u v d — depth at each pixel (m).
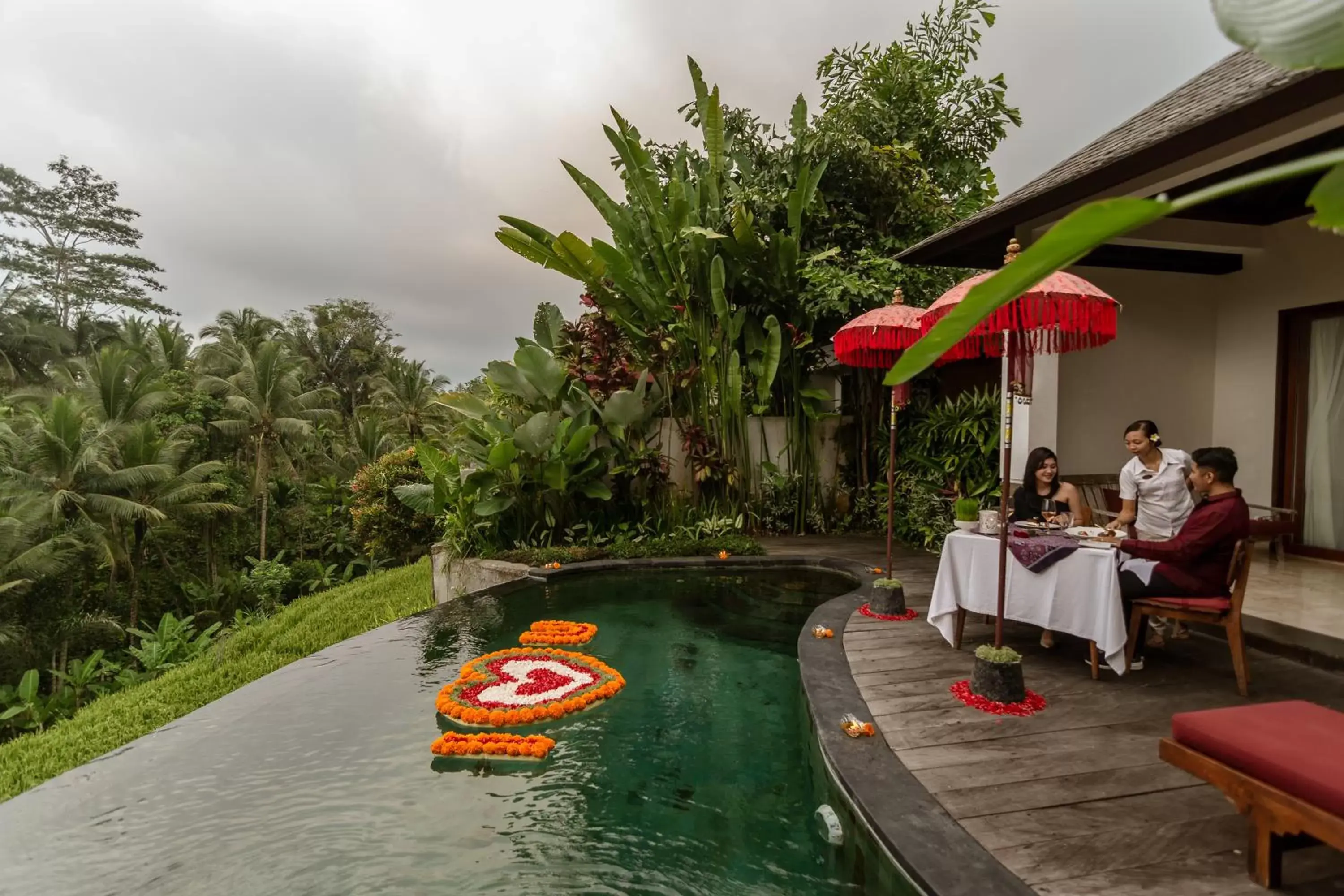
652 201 8.64
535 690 4.01
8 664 14.70
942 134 9.99
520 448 8.02
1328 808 1.78
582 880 2.35
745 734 3.51
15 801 2.93
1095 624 3.57
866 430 9.45
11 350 26.84
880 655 4.09
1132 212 0.47
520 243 9.16
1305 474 5.67
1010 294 0.57
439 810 2.82
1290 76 2.97
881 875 2.32
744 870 2.40
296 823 2.74
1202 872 2.06
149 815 2.81
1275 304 5.85
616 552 7.87
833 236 9.44
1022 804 2.44
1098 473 6.22
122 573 18.80
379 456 26.84
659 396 9.25
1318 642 3.77
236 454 23.30
